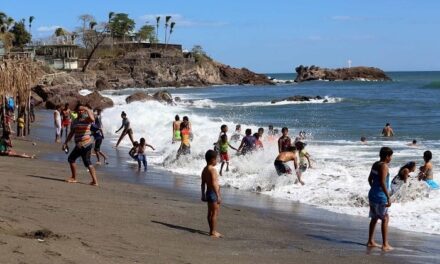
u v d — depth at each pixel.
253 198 14.09
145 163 18.39
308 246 9.24
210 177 9.48
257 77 145.38
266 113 48.31
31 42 114.62
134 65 122.19
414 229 10.80
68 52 113.00
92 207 10.61
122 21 136.12
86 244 7.57
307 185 15.30
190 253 8.03
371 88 103.12
